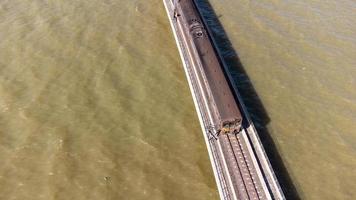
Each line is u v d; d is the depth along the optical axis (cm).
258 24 5719
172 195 3562
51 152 3859
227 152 3656
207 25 5484
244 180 3431
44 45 5144
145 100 4481
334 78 4769
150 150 3941
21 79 4628
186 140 4059
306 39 5397
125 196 3538
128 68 4903
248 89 4656
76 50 5106
